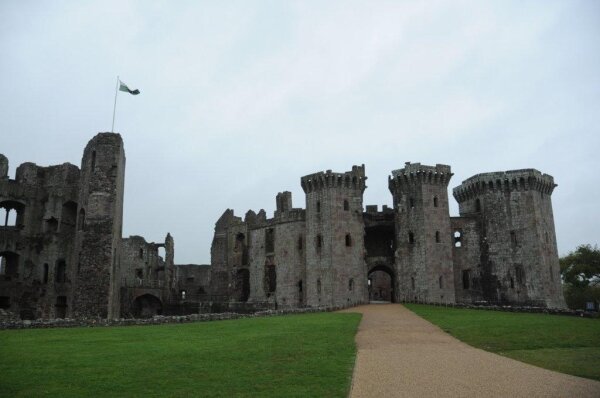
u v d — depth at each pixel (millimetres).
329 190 78188
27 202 68250
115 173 59250
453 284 74688
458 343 27844
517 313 47688
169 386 16766
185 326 36719
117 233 61000
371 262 79500
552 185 81000
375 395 16141
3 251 65375
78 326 36844
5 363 20297
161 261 104562
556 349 25484
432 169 77625
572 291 108625
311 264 77688
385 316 47438
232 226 97062
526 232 76438
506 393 16469
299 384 17156
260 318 45188
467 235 80250
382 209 85562
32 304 65125
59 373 18469
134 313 85375
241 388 16562
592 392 16625
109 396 15555
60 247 67438
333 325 36625
